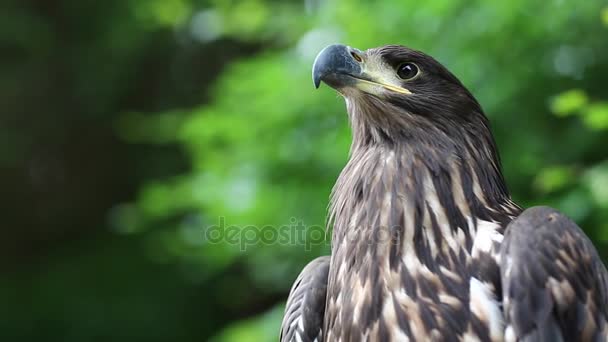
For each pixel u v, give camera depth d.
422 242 5.83
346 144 11.42
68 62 22.55
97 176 24.50
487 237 5.79
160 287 20.28
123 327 19.91
